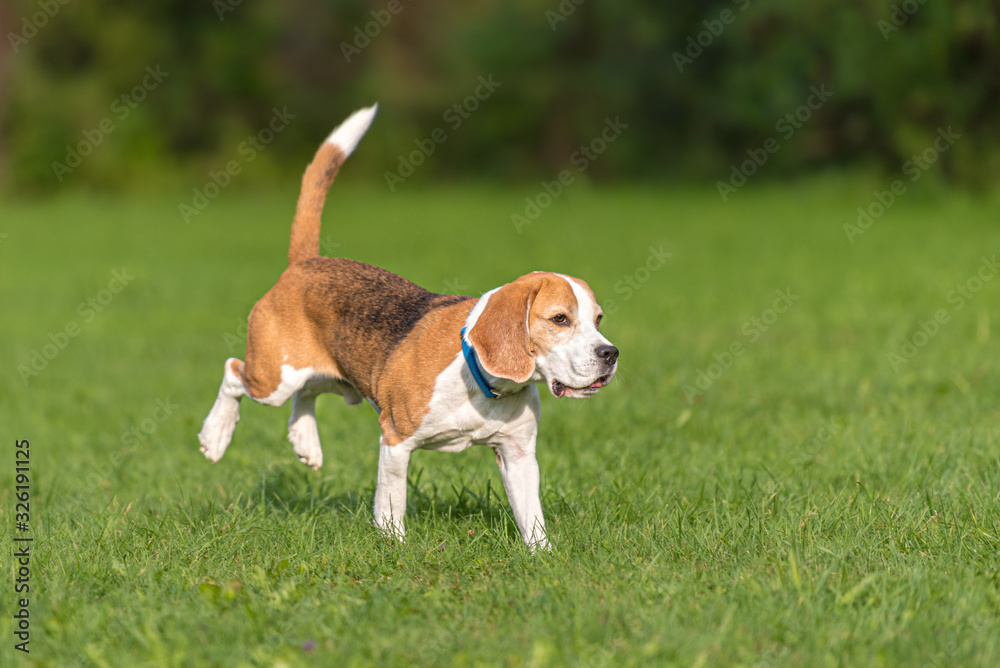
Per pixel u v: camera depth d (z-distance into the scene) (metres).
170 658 4.96
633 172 49.50
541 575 5.92
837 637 5.01
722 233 28.12
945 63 35.38
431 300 6.77
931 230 25.89
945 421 9.47
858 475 7.89
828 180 38.47
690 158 48.41
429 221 33.03
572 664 4.79
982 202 32.28
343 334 7.00
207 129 49.66
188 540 6.65
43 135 45.41
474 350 6.07
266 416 11.43
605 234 28.61
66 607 5.62
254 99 50.06
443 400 6.33
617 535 6.57
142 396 13.05
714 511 6.82
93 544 6.64
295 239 7.75
